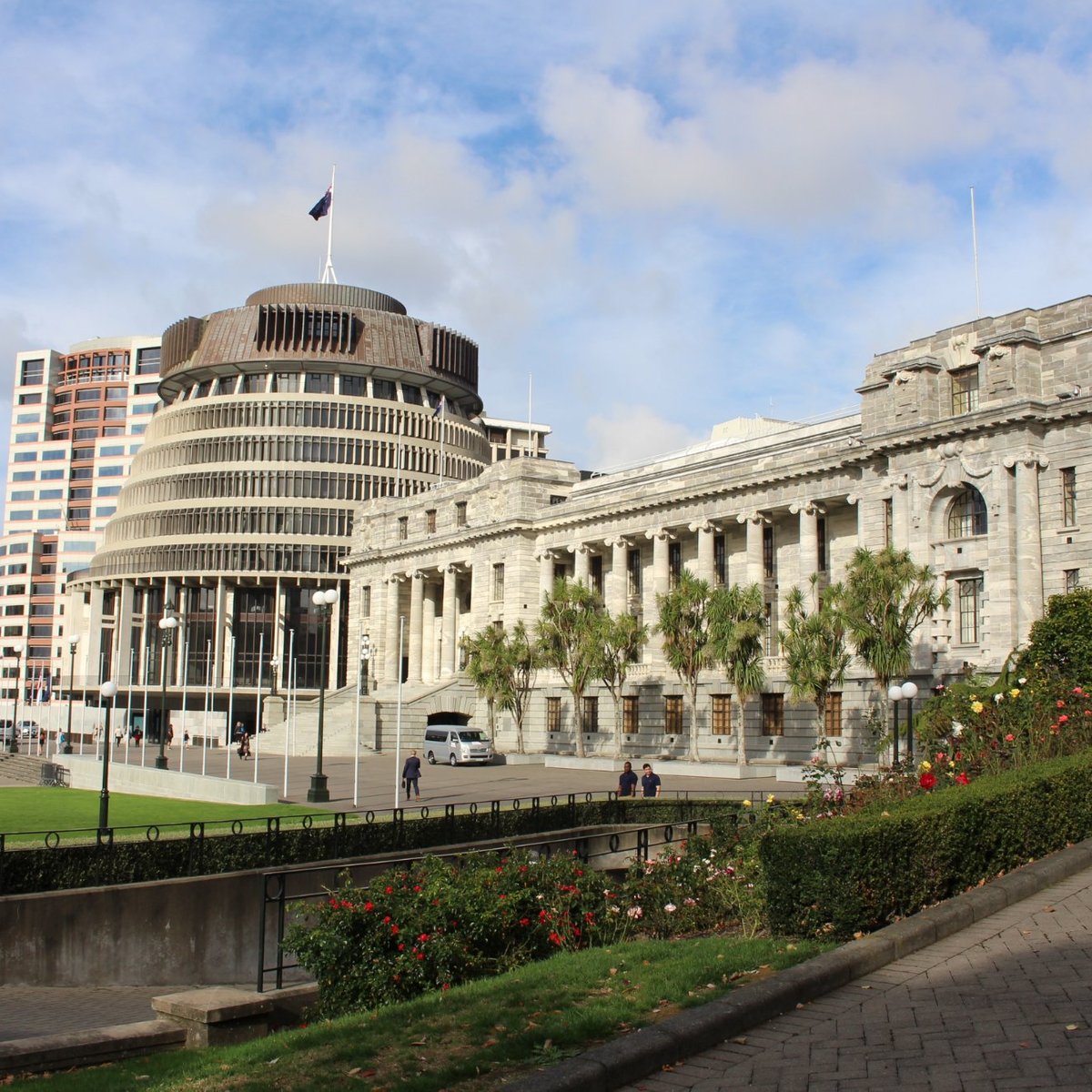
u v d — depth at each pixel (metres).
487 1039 12.11
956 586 56.91
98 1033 17.64
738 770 62.56
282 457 132.88
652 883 21.03
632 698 80.06
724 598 63.31
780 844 15.99
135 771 56.22
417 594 106.56
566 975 14.30
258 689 114.06
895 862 15.98
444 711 92.75
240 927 27.47
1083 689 34.09
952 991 12.66
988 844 18.22
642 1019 12.18
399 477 133.38
